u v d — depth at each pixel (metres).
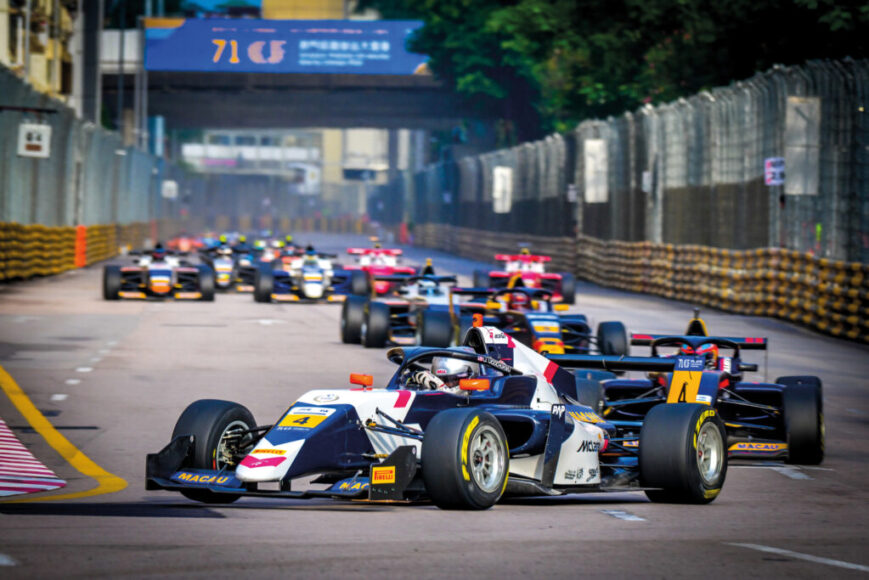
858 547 29.50
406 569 25.11
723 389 47.44
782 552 28.27
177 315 117.38
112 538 28.58
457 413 33.31
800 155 110.44
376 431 34.91
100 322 108.12
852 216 108.19
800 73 117.25
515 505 36.44
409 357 39.22
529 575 24.78
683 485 36.50
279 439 32.94
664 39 199.75
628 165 177.88
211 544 27.77
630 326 113.44
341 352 88.75
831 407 68.56
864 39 160.12
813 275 114.19
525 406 38.62
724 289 135.00
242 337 98.25
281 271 140.25
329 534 29.45
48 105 179.38
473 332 39.84
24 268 163.25
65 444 50.66
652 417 37.25
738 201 135.50
